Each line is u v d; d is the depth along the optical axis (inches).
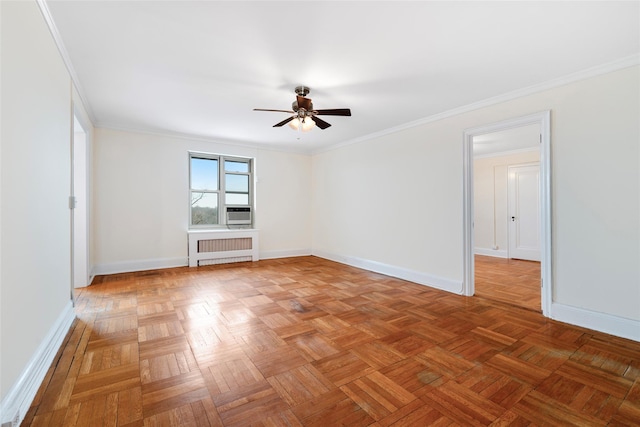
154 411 56.7
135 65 96.7
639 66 88.3
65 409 56.9
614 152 93.0
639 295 88.9
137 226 179.3
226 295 132.3
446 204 142.8
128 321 101.6
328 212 227.9
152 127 171.9
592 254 97.5
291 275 172.4
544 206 108.3
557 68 97.6
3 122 50.0
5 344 50.0
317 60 93.2
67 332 91.1
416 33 78.7
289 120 124.5
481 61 93.2
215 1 66.6
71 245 100.7
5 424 47.7
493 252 244.4
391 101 127.7
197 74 102.9
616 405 59.5
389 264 173.8
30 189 62.4
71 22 74.1
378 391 63.7
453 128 139.3
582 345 85.4
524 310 114.7
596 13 69.9
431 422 54.4
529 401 60.5
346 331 94.7
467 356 78.9
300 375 69.6
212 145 203.9
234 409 57.6
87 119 141.6
